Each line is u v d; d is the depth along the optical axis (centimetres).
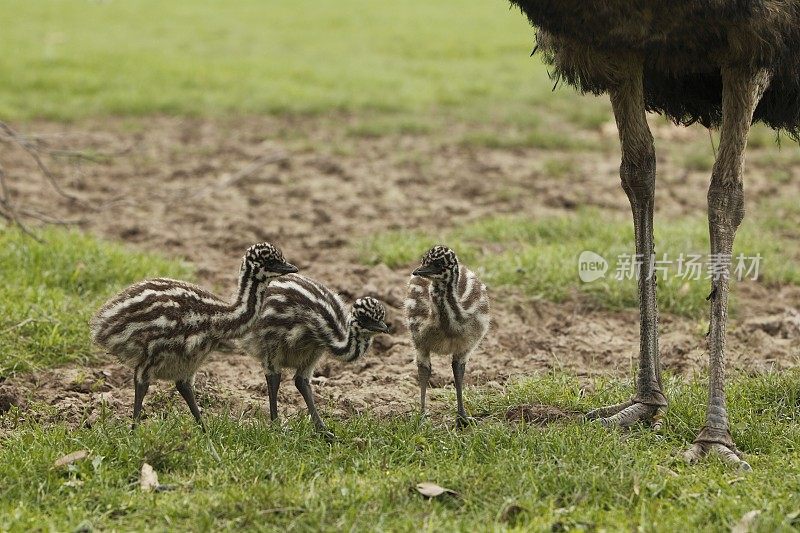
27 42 4500
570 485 1164
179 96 3644
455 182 2734
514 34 5122
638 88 1352
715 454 1239
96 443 1266
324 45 4803
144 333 1321
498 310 1861
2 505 1136
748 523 1062
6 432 1373
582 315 1866
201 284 2006
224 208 2514
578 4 1259
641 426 1341
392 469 1229
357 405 1473
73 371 1595
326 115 3522
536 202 2566
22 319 1686
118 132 3244
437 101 3700
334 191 2656
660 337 1756
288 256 2177
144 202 2550
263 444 1278
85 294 1850
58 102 3500
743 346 1717
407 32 5150
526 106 3638
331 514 1104
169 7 5841
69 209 2466
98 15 5438
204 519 1088
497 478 1171
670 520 1088
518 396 1473
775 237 2325
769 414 1383
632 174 1373
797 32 1296
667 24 1258
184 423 1315
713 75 1398
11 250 1972
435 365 1648
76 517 1109
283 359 1391
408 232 2281
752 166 2928
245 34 5053
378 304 1418
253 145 3123
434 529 1066
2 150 2973
